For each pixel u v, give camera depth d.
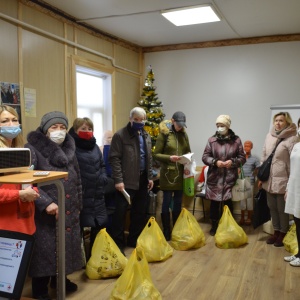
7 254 1.20
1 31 2.92
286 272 2.93
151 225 3.28
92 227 2.95
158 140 3.81
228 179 3.87
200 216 4.89
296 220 2.99
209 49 5.00
